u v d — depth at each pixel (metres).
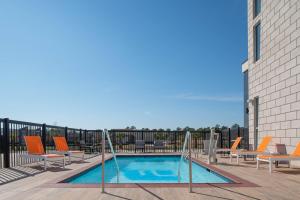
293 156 7.57
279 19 9.82
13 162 8.72
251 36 12.59
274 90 10.16
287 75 9.26
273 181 5.86
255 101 12.15
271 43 10.45
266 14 10.91
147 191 4.82
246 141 13.33
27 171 7.28
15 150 8.78
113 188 5.06
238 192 4.78
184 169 10.05
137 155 12.50
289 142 9.06
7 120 8.03
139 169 10.09
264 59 11.07
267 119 10.73
